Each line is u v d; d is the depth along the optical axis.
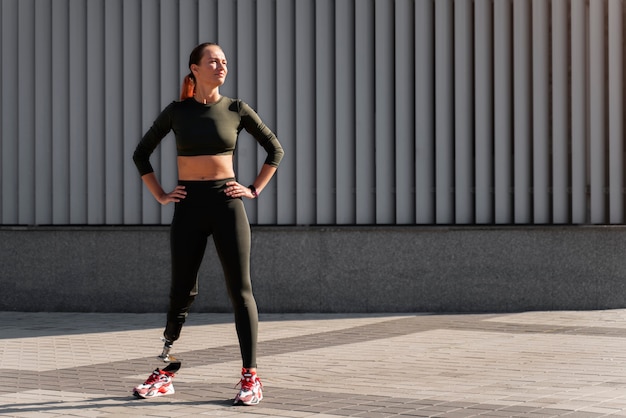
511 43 12.40
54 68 13.48
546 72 12.30
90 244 13.11
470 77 12.47
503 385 6.96
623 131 12.15
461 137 12.44
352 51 12.73
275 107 12.95
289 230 12.55
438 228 12.24
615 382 7.03
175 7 13.16
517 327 10.53
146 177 6.62
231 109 6.53
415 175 12.60
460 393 6.65
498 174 12.37
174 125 6.47
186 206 6.45
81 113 13.45
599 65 12.19
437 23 12.49
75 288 13.16
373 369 7.86
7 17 13.63
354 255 12.41
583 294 11.95
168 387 6.75
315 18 12.79
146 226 12.98
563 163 12.26
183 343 9.80
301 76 12.79
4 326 11.59
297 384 7.16
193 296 6.61
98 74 13.38
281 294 12.57
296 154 12.80
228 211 6.43
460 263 12.20
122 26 13.33
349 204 12.70
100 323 11.83
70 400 6.58
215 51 6.43
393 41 12.67
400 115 12.59
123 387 7.13
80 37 13.43
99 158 13.38
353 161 12.73
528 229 12.05
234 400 6.34
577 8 12.21
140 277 12.96
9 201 13.65
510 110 12.39
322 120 12.76
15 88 13.65
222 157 6.47
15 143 13.65
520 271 12.08
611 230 11.90
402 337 9.91
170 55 13.16
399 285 12.33
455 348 9.01
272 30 12.93
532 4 12.30
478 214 12.41
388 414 5.91
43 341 10.16
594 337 9.60
